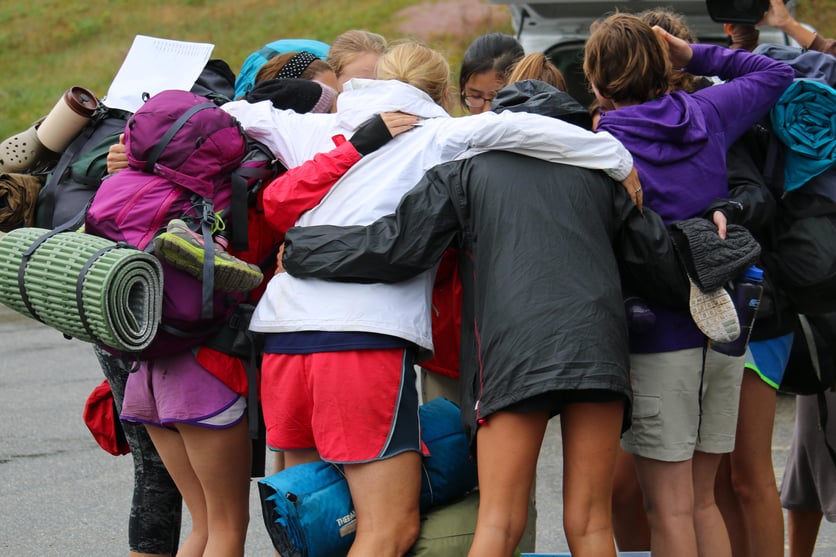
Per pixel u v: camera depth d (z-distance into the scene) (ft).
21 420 86.84
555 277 35.83
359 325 37.83
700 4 86.07
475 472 41.55
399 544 37.99
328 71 49.75
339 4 327.06
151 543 47.67
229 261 38.75
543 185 37.06
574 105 39.68
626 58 40.65
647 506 42.16
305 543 37.78
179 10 333.62
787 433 82.12
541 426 36.99
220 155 40.42
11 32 323.57
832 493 51.24
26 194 45.80
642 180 39.86
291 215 40.14
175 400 41.27
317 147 41.96
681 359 40.55
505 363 35.50
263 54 56.08
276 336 39.63
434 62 42.14
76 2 346.13
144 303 37.60
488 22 287.48
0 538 63.41
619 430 37.35
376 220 38.81
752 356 45.27
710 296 38.73
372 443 37.88
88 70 295.07
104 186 40.55
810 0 268.00
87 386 97.19
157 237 37.47
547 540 63.41
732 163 43.32
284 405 39.60
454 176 38.22
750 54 43.42
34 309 38.14
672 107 40.70
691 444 41.01
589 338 35.22
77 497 70.13
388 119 39.96
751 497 46.16
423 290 39.78
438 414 42.34
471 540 39.11
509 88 40.88
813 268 43.14
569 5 89.71
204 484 42.42
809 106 43.32
